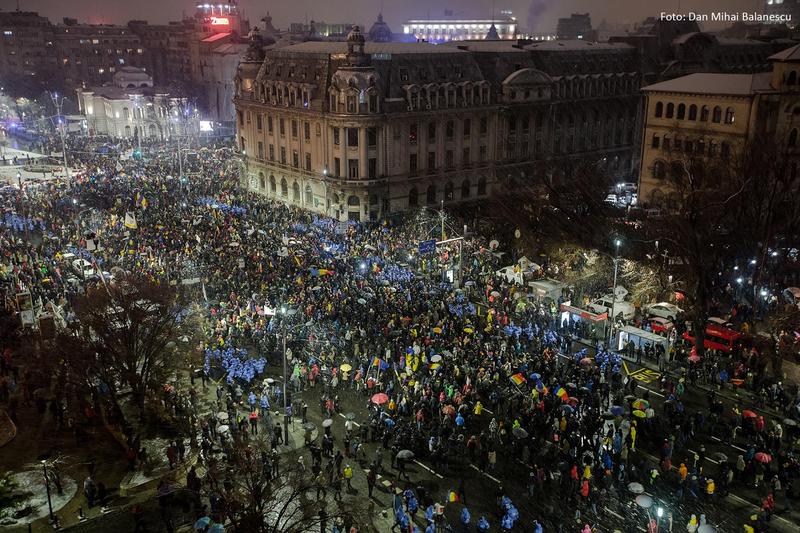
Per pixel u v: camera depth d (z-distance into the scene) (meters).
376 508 37.84
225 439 42.53
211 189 109.25
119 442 44.41
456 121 103.44
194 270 69.00
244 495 36.22
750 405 48.34
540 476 38.72
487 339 55.66
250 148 118.62
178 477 40.62
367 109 93.75
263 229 85.00
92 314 45.38
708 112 90.19
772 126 85.69
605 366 52.31
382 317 58.94
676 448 42.78
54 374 47.19
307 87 100.62
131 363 45.19
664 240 71.75
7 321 58.09
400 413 46.97
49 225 86.00
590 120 120.88
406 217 97.25
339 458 39.94
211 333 56.75
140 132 177.88
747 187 67.12
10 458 42.62
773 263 68.06
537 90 110.69
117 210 91.38
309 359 53.19
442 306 61.19
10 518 36.94
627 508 37.69
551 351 52.41
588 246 77.81
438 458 41.72
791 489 38.31
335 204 99.44
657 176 96.75
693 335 58.50
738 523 36.25
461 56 105.38
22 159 142.62
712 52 134.75
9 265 71.38
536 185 98.25
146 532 35.81
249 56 119.38
